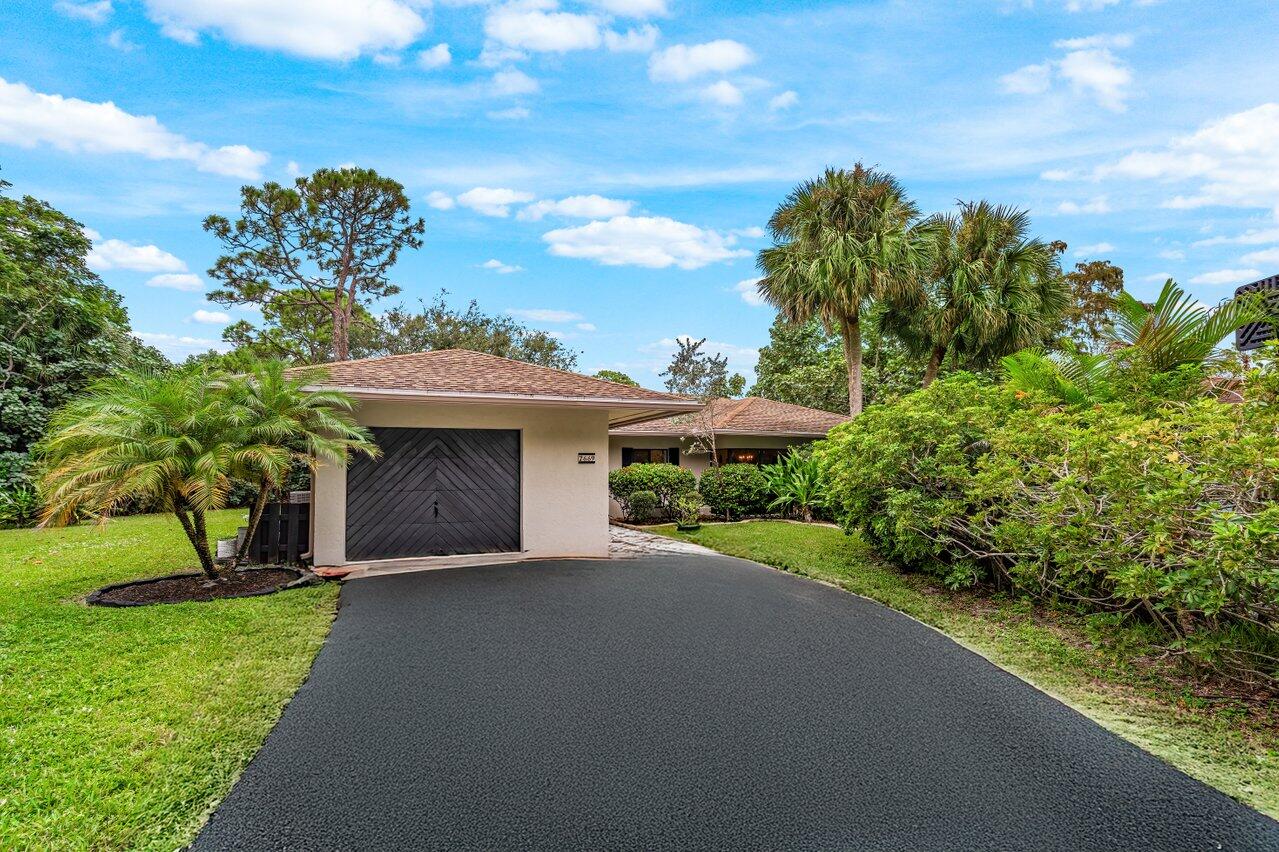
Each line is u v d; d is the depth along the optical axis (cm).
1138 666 470
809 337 3089
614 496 1631
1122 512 463
